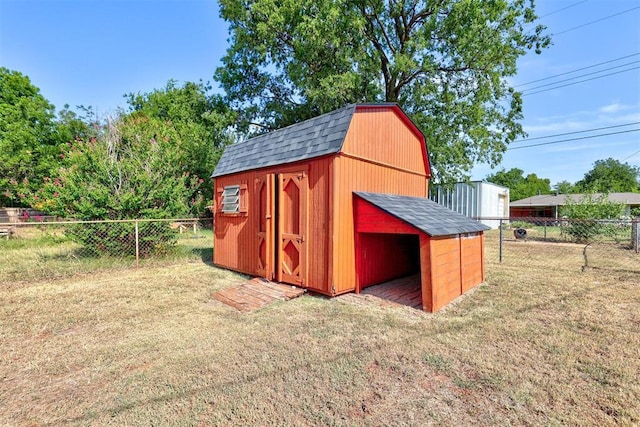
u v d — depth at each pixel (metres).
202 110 18.22
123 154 9.67
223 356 3.11
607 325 3.88
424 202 6.70
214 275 6.90
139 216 8.34
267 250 5.97
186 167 15.64
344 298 5.13
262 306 4.71
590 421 2.14
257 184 6.55
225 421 2.16
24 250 9.21
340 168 5.09
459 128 14.70
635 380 2.63
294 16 13.83
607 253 10.18
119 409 2.29
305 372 2.80
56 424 2.12
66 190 7.85
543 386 2.56
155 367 2.90
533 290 5.62
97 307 4.68
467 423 2.14
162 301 5.00
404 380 2.68
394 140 6.57
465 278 5.56
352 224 5.37
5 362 3.00
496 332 3.69
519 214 32.09
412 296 5.27
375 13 14.38
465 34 12.67
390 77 15.75
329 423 2.14
